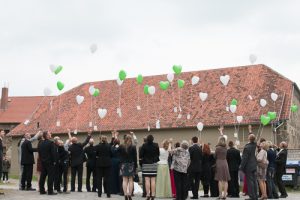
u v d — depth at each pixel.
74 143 15.91
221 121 30.83
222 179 14.07
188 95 35.06
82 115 38.12
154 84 38.16
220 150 14.22
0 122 53.97
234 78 34.72
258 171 14.07
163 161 15.07
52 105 41.62
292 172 20.95
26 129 39.84
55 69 17.95
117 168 15.58
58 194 14.48
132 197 14.55
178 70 19.33
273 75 33.53
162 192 14.90
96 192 15.81
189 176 14.44
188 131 32.12
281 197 15.55
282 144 16.09
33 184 23.61
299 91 34.72
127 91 38.81
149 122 33.81
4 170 25.80
